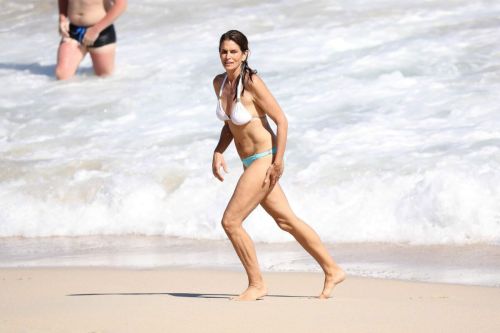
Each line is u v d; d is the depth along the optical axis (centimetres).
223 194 3612
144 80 5209
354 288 2409
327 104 4422
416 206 3253
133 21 6200
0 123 4819
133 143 4316
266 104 2080
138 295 2291
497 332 1764
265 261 2933
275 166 2094
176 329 1781
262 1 6188
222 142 2239
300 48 5219
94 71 5481
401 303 2069
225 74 2142
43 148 4425
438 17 5347
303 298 2198
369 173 3525
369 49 5034
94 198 3822
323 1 5934
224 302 2092
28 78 5616
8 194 3944
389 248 3052
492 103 4119
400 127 4012
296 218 2170
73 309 2025
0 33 6625
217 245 3281
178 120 4581
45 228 3719
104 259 3103
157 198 3731
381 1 5769
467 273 2608
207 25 5934
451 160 3506
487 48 4766
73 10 5550
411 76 4603
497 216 3133
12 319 1906
